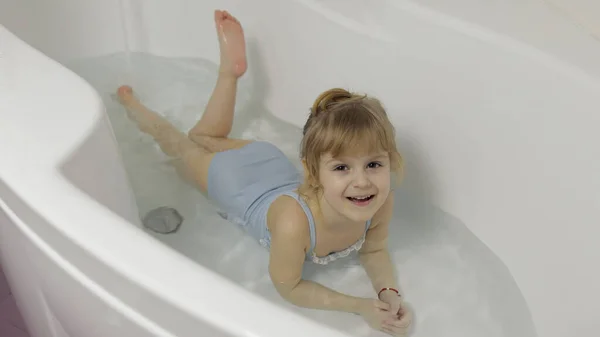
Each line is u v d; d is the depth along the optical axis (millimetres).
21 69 870
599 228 899
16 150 749
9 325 1237
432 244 1146
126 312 655
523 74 979
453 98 1072
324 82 1244
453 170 1113
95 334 751
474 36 1023
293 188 1092
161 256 632
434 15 1064
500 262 1079
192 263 630
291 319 577
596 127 901
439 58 1068
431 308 1057
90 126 785
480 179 1081
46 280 752
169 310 605
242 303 589
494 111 1025
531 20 1026
